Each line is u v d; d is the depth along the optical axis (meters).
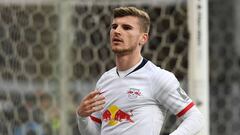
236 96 24.39
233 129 24.09
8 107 17.38
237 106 24.25
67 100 17.09
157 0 16.27
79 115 10.41
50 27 17.88
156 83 10.00
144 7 16.33
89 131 10.78
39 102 18.19
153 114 10.00
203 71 14.03
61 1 17.02
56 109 17.70
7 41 17.17
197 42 14.12
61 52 17.09
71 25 17.17
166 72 10.13
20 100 17.72
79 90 17.95
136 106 9.99
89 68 18.06
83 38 17.64
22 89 17.73
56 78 17.47
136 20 10.12
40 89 18.22
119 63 10.24
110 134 10.12
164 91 9.98
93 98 10.13
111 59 17.50
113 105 10.16
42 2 17.28
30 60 18.16
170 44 16.77
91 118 10.81
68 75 17.19
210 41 24.80
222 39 24.89
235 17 24.95
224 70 24.75
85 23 17.38
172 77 10.09
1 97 17.30
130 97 10.03
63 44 17.05
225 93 24.41
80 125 10.66
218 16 24.94
